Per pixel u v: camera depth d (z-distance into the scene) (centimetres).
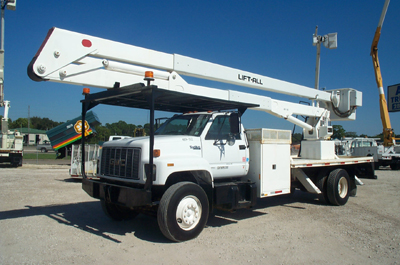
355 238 553
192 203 527
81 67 506
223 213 746
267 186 685
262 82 800
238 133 667
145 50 576
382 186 1281
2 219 650
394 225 645
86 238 527
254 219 687
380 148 2206
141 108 718
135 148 536
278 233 577
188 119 645
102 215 703
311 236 561
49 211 733
